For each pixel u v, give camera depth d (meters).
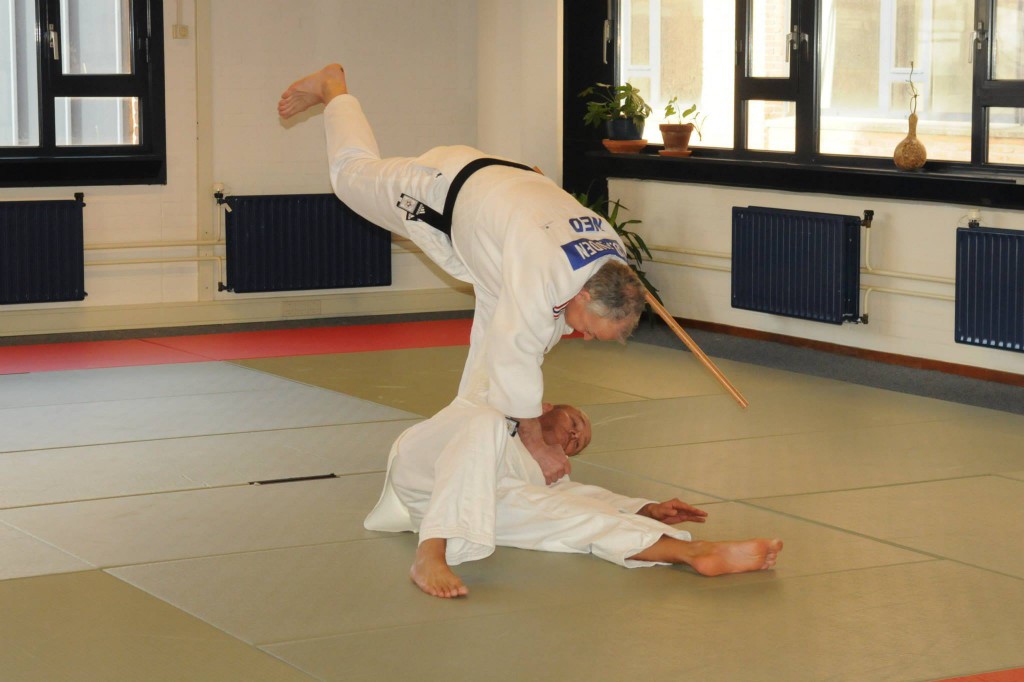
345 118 4.77
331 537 4.04
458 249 4.05
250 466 4.91
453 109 8.96
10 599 3.48
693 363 7.20
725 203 8.05
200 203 8.36
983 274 6.46
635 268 8.55
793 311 7.52
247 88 8.41
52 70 7.94
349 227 8.61
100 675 2.99
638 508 3.96
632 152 8.64
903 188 6.97
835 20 7.48
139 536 4.05
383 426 5.57
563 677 2.97
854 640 3.20
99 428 5.52
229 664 3.05
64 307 8.10
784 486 4.68
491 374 3.64
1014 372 6.59
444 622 3.32
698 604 3.45
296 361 7.15
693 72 8.42
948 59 6.93
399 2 8.73
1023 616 3.37
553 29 8.79
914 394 6.37
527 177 3.97
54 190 8.00
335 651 3.13
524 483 3.90
